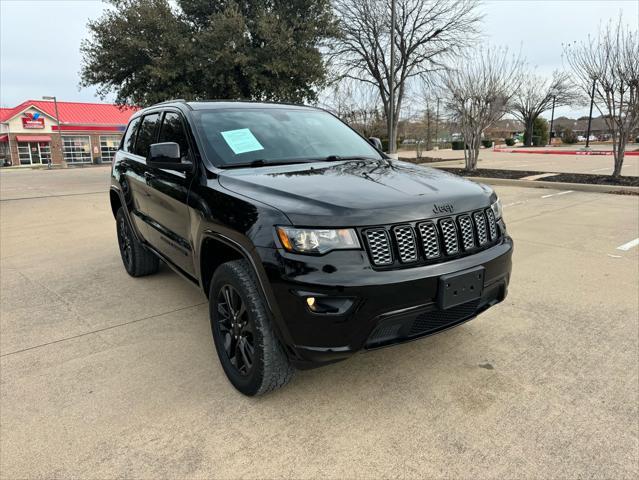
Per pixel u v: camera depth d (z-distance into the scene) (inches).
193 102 147.3
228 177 111.9
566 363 116.9
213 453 87.0
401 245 90.9
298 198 94.0
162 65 669.3
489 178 514.0
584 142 2427.4
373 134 1063.6
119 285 185.5
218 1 737.6
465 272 95.3
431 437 90.3
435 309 93.4
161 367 119.3
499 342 128.9
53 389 109.4
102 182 710.5
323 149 139.6
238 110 144.3
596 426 92.1
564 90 1973.4
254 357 98.5
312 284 85.6
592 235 247.8
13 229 316.5
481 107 623.5
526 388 106.3
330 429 93.4
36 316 154.3
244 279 98.1
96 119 1813.5
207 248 115.1
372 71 937.5
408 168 127.3
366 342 89.3
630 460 82.7
